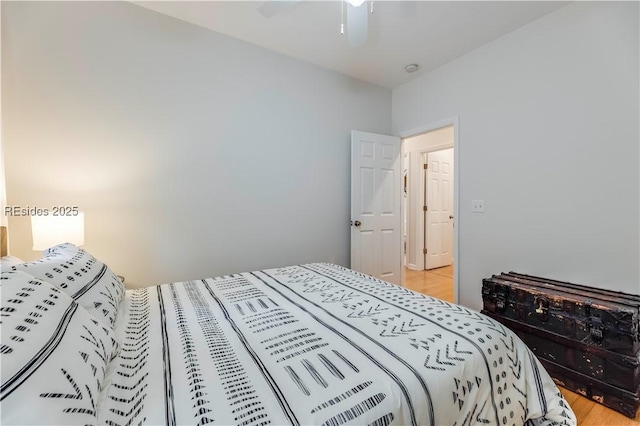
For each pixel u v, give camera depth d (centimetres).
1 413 51
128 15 217
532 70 232
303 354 95
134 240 223
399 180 364
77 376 68
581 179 207
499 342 108
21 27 187
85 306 109
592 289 195
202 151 248
